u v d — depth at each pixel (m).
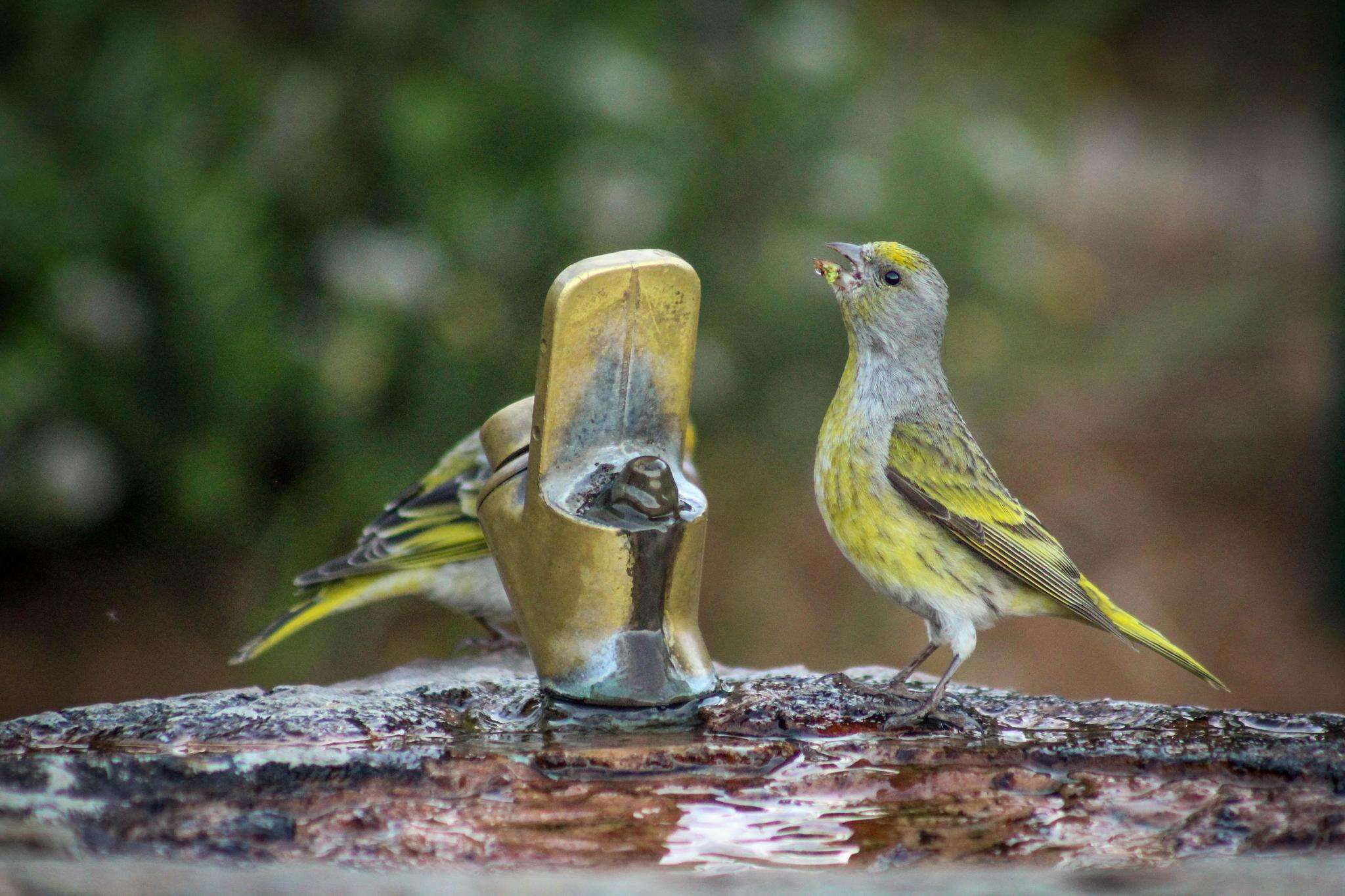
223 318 11.50
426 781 4.66
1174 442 19.36
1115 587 17.27
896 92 12.55
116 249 11.72
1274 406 19.55
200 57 11.91
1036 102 13.40
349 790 4.61
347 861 4.10
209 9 12.25
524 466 5.28
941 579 6.97
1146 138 26.25
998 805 4.66
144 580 14.56
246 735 4.84
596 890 3.35
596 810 4.57
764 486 14.38
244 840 4.15
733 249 11.88
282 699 5.19
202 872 3.29
